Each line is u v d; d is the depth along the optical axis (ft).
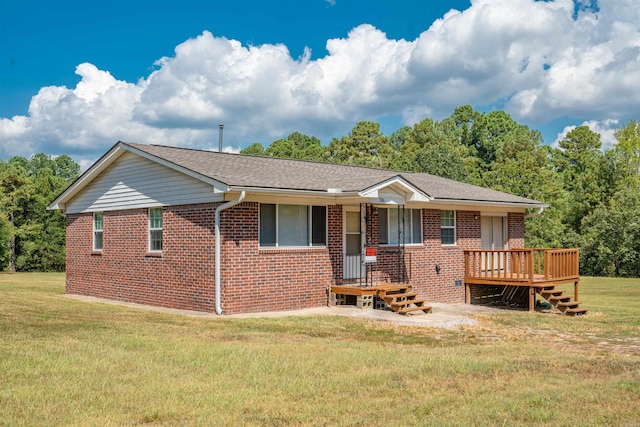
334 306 58.80
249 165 63.26
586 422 22.02
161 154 59.82
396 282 65.77
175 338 38.55
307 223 58.08
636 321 56.39
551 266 65.67
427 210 69.92
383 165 207.00
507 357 34.99
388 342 41.50
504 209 79.97
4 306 51.16
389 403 24.52
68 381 26.58
